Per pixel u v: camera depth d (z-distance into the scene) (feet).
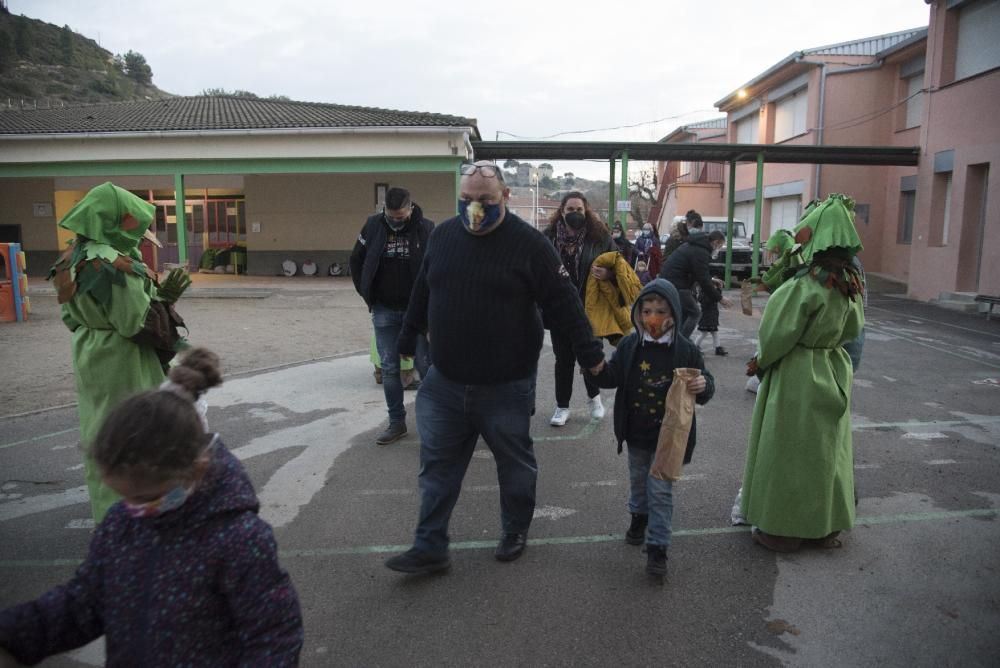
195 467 5.08
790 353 11.45
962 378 25.18
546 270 10.55
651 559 10.80
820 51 73.51
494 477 15.39
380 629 9.70
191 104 77.51
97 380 11.16
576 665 8.91
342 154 58.13
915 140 67.56
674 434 10.36
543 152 60.90
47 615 5.23
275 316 42.83
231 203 75.56
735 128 95.71
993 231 45.16
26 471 16.08
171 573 5.16
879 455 16.72
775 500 11.62
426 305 11.69
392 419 17.78
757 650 9.19
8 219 73.46
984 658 9.01
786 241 18.03
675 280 25.53
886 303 50.65
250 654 5.24
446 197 70.95
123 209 11.04
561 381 18.62
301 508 13.83
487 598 10.48
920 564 11.43
